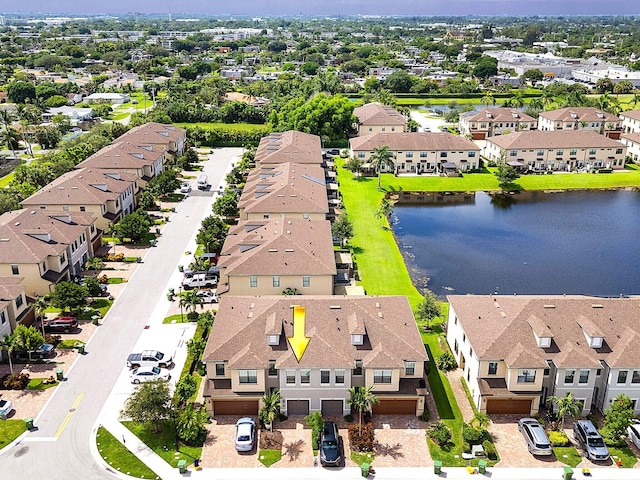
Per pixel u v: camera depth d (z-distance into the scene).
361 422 54.19
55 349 66.44
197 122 198.38
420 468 49.66
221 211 105.56
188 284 81.06
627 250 100.62
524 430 53.16
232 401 55.97
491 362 56.44
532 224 113.12
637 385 55.06
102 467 49.38
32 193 109.56
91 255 90.69
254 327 58.59
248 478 48.34
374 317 59.62
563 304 60.25
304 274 73.88
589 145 146.38
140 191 117.81
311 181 109.56
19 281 69.50
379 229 107.69
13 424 54.25
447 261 95.50
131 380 60.72
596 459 50.03
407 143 144.00
